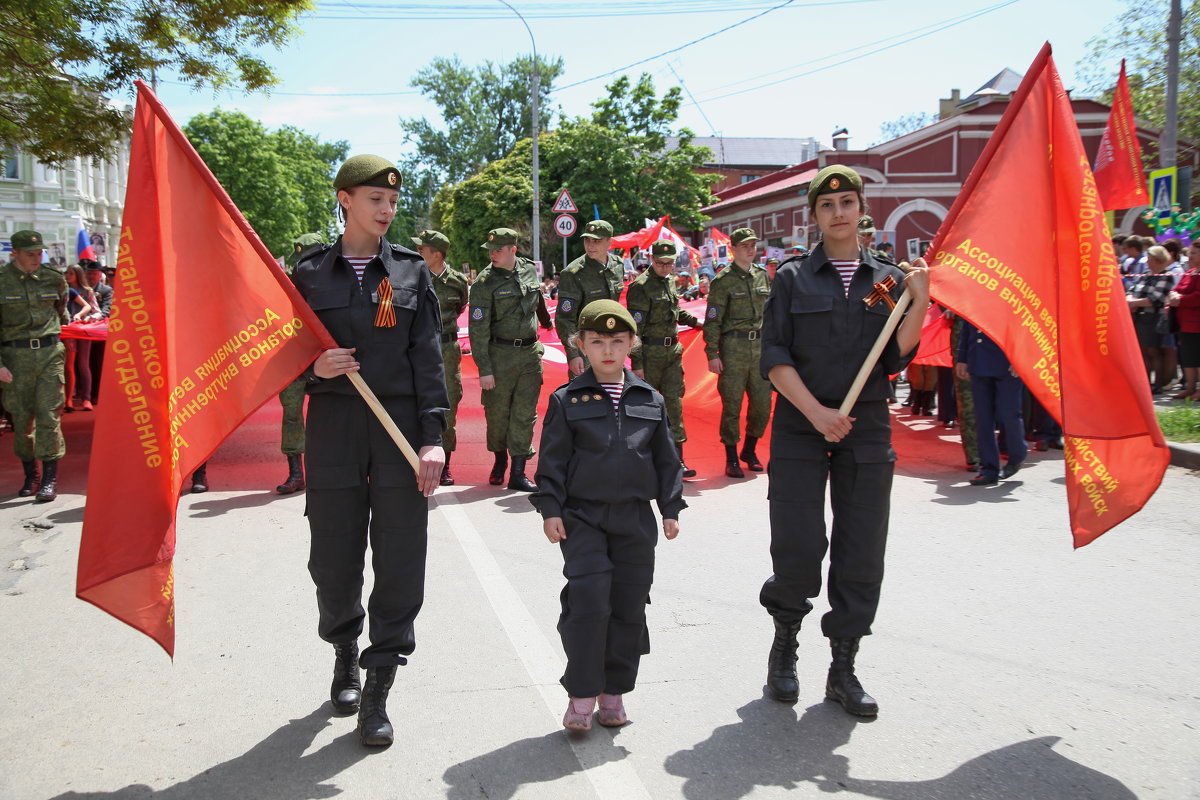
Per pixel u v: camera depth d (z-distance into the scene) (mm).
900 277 3623
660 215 38406
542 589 5102
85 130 11320
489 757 3311
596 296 7469
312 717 3646
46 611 4828
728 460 8117
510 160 41781
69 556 5836
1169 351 11320
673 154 38812
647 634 3623
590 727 3479
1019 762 3234
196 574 5414
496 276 7543
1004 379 7523
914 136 28609
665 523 3576
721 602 4883
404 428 3502
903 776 3152
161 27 10539
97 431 3145
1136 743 3359
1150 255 11211
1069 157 3551
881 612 4676
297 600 4969
